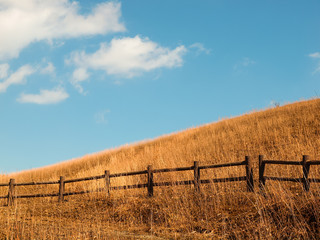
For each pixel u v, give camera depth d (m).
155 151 21.89
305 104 26.52
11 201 13.33
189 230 7.80
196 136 25.12
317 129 17.91
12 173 26.52
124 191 12.48
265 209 7.90
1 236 7.29
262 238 6.64
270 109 29.67
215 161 16.39
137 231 8.14
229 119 29.95
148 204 10.39
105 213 10.40
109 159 25.16
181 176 13.33
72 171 23.89
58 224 9.07
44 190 16.89
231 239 6.96
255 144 18.14
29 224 8.79
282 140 17.55
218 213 8.45
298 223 6.93
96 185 13.93
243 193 9.67
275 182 10.45
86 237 7.40
